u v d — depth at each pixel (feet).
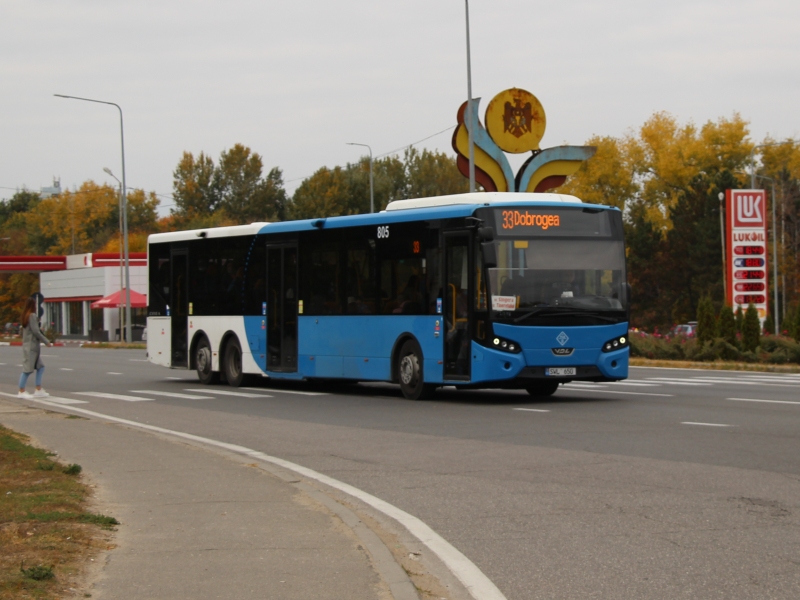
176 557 22.61
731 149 270.05
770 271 249.75
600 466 36.45
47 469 35.40
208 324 82.23
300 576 20.99
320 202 336.90
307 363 72.02
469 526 27.25
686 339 121.70
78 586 20.10
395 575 21.08
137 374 101.19
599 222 61.46
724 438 43.24
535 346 58.90
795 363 109.29
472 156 124.98
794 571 22.04
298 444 44.96
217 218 391.45
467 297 59.82
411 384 64.03
